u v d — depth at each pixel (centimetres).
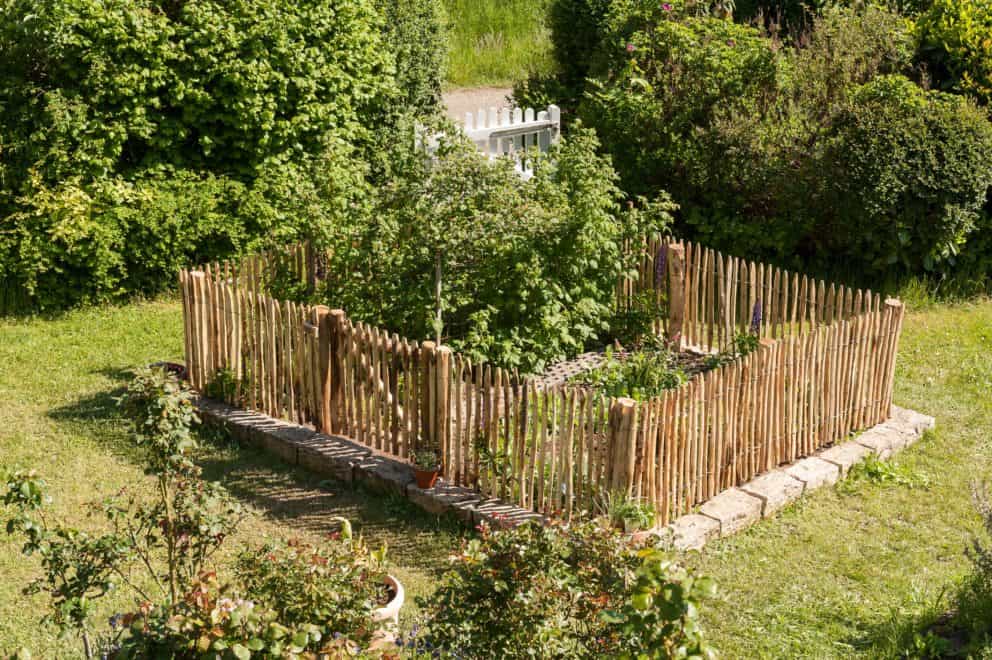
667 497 820
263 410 994
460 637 518
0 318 1230
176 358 1146
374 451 923
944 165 1293
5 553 784
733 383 854
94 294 1277
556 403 808
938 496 914
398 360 887
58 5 1238
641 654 424
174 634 453
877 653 689
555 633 503
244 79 1331
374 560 583
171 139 1320
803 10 1841
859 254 1361
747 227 1395
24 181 1241
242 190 1321
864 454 961
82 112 1247
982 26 1498
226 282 1070
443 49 1714
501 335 1043
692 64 1449
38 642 686
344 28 1445
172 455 599
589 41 1766
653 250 1177
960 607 712
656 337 1145
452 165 1043
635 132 1451
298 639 441
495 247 1037
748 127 1371
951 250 1355
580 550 525
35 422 995
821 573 793
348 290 1068
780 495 882
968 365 1175
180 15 1349
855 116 1326
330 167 1156
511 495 848
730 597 754
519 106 1809
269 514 858
